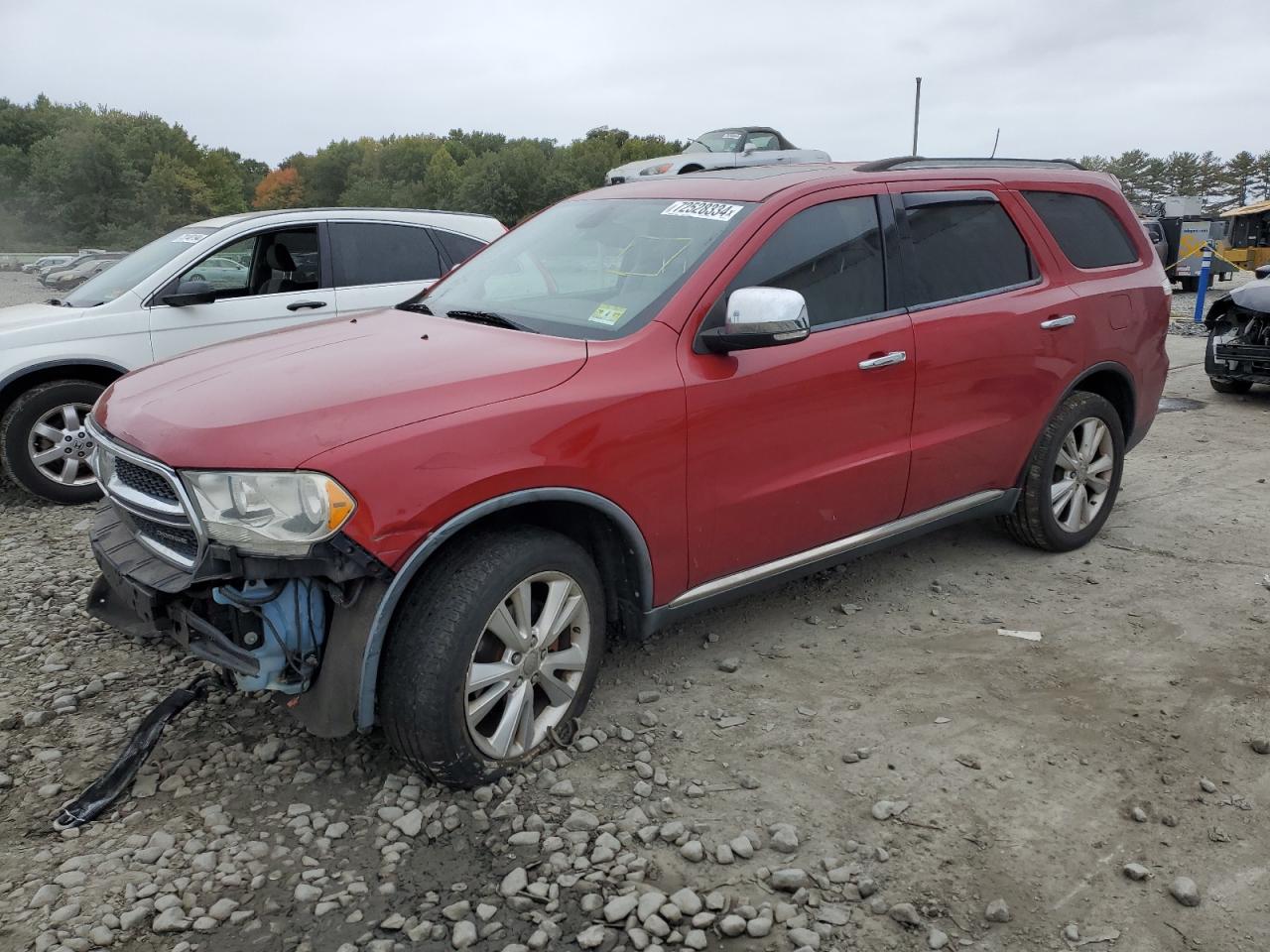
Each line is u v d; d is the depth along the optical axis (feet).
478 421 9.43
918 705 11.74
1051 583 15.46
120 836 9.32
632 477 10.49
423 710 9.29
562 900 8.48
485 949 7.96
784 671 12.60
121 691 12.12
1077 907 8.45
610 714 11.55
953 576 15.74
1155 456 23.75
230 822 9.52
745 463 11.54
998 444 14.74
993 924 8.27
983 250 14.56
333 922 8.24
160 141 385.09
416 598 9.41
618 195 14.05
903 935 8.14
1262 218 94.89
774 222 12.03
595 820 9.49
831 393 12.23
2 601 14.98
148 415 9.83
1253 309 29.94
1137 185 492.54
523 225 14.92
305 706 9.40
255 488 8.67
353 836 9.33
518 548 9.73
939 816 9.62
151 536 9.95
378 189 496.64
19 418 20.26
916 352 13.14
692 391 10.91
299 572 8.74
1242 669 12.56
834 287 12.57
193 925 8.16
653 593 11.19
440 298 13.61
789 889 8.63
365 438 8.91
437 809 9.65
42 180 331.16
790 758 10.63
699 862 8.98
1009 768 10.43
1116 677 12.39
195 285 21.61
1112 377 16.63
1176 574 15.83
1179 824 9.52
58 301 22.63
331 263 23.71
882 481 13.17
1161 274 17.46
